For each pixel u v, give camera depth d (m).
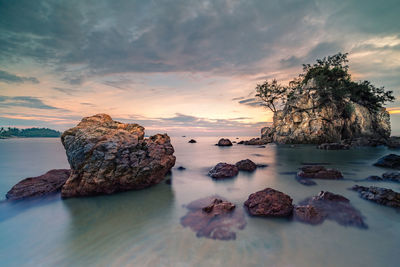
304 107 49.94
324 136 46.44
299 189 11.29
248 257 5.22
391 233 6.25
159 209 8.76
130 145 12.15
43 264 5.29
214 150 39.59
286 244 5.76
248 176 14.95
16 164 23.39
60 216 8.17
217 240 6.04
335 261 5.02
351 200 9.07
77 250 5.84
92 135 11.23
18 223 7.61
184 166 20.48
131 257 5.39
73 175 10.57
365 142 39.88
